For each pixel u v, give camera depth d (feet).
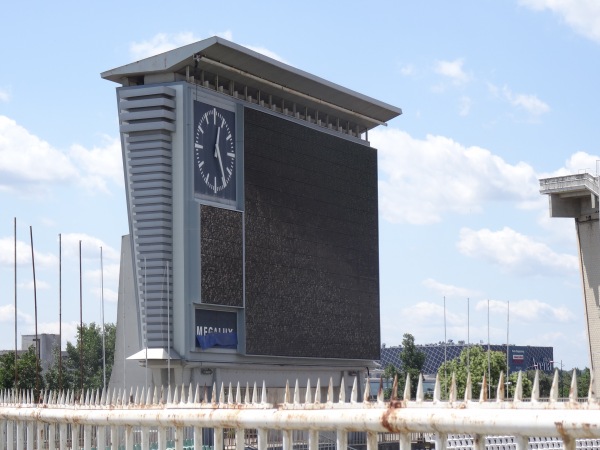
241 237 299.79
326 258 331.16
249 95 323.37
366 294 348.79
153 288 288.30
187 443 124.36
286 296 313.53
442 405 57.52
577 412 49.57
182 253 288.30
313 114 350.02
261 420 70.54
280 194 314.76
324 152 334.85
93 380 570.87
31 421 104.01
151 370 302.86
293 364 319.68
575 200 301.63
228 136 303.07
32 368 469.57
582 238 301.22
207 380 292.81
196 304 286.87
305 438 167.02
